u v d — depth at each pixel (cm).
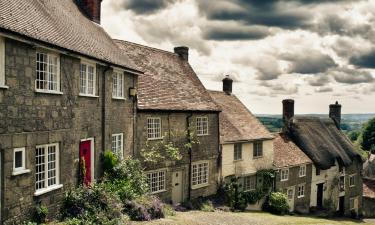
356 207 4334
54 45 1254
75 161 1495
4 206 1076
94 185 1548
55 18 1509
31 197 1202
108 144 1786
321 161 3622
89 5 2092
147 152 2142
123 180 1748
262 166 3095
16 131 1124
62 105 1384
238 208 2766
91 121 1627
